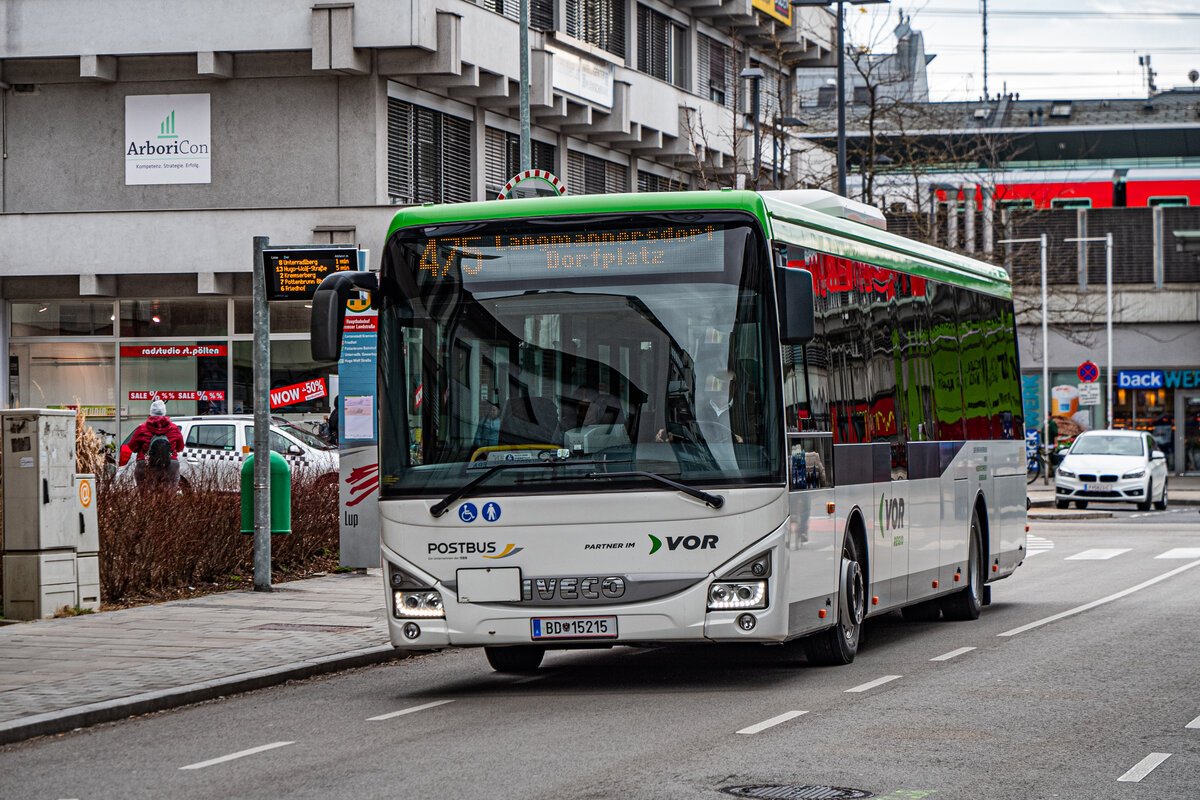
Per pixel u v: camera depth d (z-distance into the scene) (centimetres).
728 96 5206
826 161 5338
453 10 3772
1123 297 6303
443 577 1277
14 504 1762
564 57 4112
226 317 3950
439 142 3969
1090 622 1841
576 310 1284
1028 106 9312
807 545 1325
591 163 4572
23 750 1091
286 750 1062
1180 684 1323
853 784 907
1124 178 6519
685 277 1280
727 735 1077
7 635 1644
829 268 1449
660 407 1267
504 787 908
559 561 1260
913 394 1700
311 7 3725
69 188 3941
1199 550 3102
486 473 1269
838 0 3894
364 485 2252
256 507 2084
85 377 4012
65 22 3841
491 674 1476
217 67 3797
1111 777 928
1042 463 5719
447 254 1306
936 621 1911
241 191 3856
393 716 1209
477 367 1290
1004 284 2183
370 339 2248
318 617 1805
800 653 1565
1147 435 4616
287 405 3950
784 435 1270
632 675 1438
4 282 4019
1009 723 1122
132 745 1102
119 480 2061
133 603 1938
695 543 1249
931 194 5469
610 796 877
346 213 3722
